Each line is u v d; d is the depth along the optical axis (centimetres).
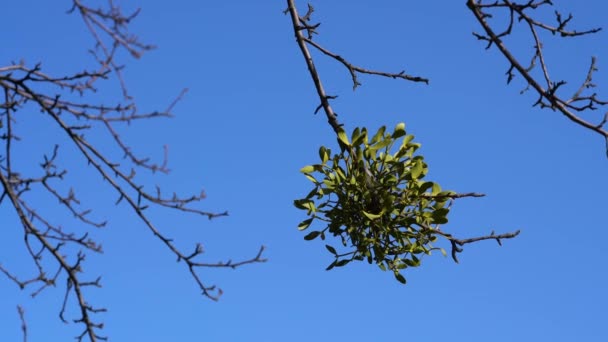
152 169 350
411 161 462
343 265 474
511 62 374
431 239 471
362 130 452
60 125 339
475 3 376
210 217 358
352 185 455
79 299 344
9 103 336
